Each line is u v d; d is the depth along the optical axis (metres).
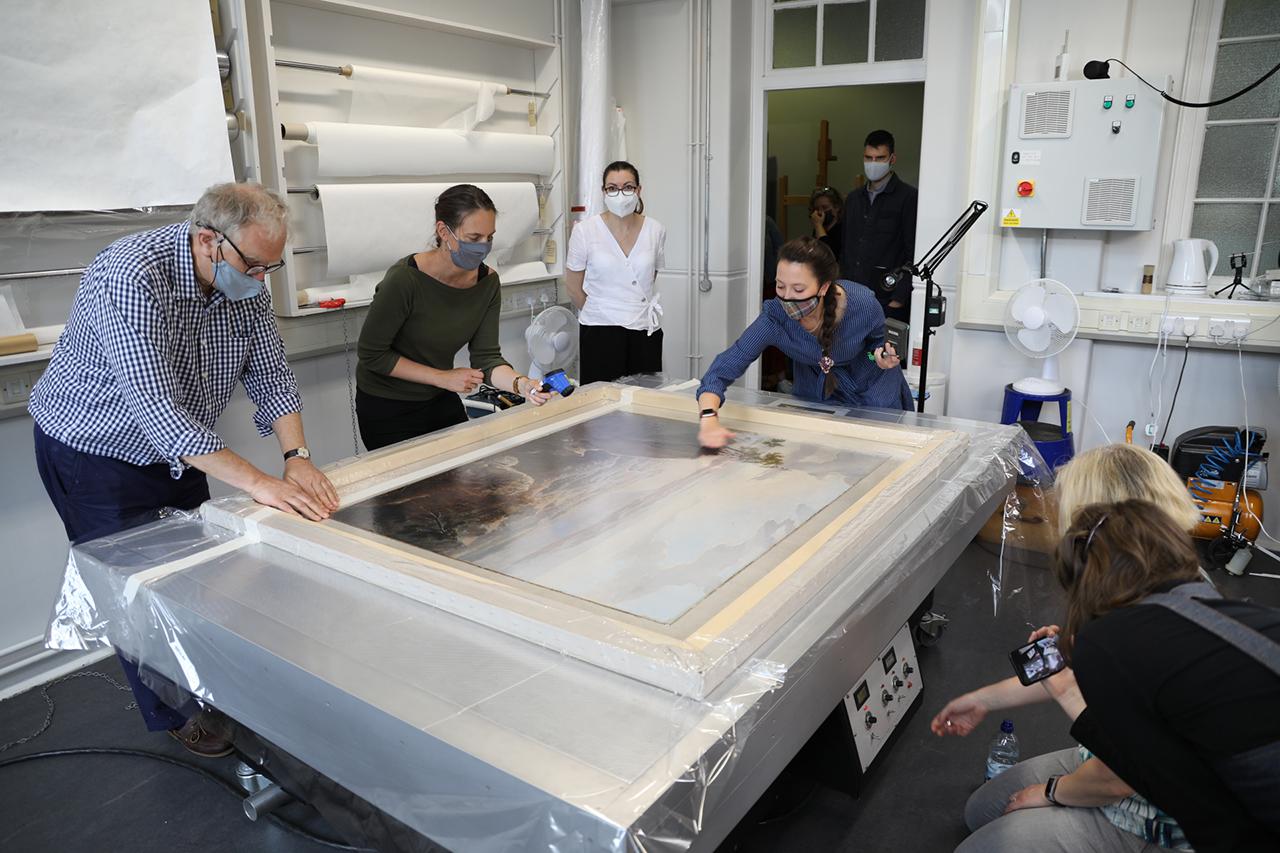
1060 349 3.28
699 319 4.91
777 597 1.25
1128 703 1.04
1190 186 3.41
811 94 6.34
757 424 2.26
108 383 1.80
